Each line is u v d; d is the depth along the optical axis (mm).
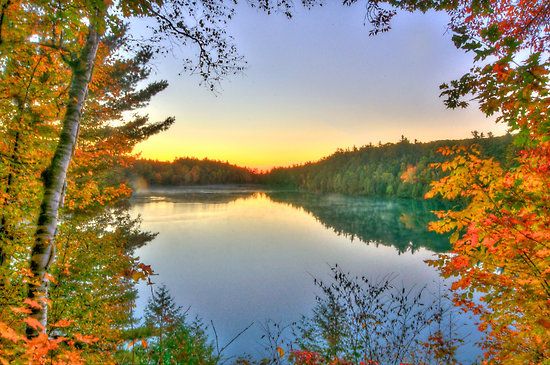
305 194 197750
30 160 5398
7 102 4918
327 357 4754
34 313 3398
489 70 2332
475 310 4086
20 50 4445
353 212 94875
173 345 6031
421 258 37469
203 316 21500
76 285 7301
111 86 9547
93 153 7730
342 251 43875
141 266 2754
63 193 4090
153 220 74125
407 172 121312
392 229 62469
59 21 2924
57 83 5500
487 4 2900
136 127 13258
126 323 8352
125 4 2781
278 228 67188
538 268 3104
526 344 3592
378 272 31172
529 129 2469
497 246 3273
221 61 3855
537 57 2104
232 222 74875
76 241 7344
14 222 5129
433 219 70938
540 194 2914
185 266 36594
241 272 34156
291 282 30219
